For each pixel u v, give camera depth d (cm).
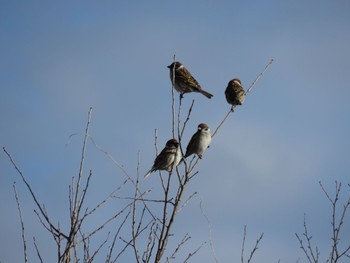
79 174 924
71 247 880
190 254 998
